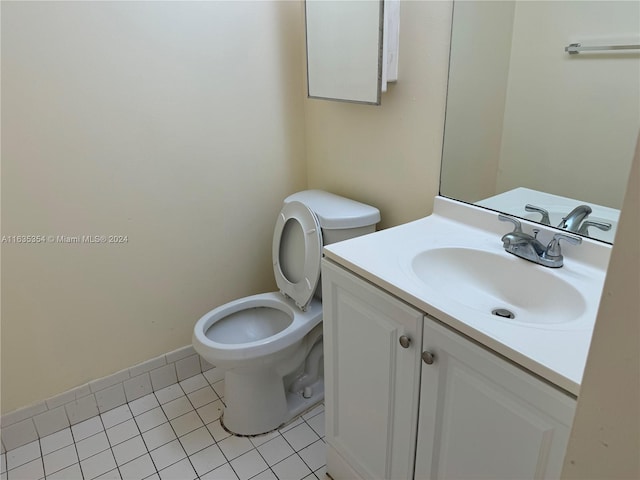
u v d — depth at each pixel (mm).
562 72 1190
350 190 1831
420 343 1000
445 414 993
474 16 1262
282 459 1570
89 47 1415
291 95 1897
